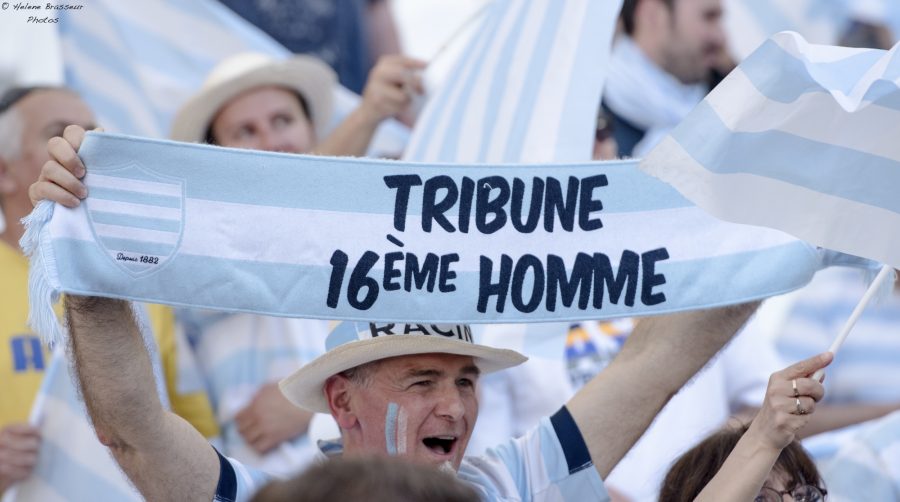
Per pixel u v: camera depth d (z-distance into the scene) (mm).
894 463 12773
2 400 13398
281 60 15656
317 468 6145
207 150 9305
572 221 9852
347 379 10109
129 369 9109
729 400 14805
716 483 9062
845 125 8703
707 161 8695
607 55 12633
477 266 9680
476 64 13242
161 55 16969
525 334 11812
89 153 9086
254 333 14445
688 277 9969
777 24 20719
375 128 15539
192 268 9250
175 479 9352
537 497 10266
